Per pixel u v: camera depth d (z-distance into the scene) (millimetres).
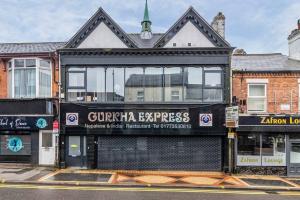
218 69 21469
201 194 14766
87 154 21422
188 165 21406
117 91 21672
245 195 14867
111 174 19375
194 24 21719
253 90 21594
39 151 21609
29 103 21719
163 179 18266
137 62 21594
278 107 21266
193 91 21531
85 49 21469
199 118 21250
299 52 23500
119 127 21391
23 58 22203
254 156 20797
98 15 21844
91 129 21422
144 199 13258
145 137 21609
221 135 21141
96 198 13188
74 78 21828
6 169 19953
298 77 21281
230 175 20172
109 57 21688
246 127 20625
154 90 21625
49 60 22453
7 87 22562
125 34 21703
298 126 20469
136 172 20578
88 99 21688
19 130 21781
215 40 21453
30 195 13406
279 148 20766
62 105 21531
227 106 21141
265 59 24156
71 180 16984
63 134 21469
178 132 21234
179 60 21469
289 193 15750
